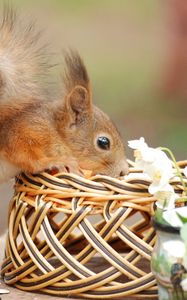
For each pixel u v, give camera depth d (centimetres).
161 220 143
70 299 148
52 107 160
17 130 158
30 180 151
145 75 270
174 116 261
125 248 156
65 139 160
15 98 159
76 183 149
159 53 275
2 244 162
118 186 148
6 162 158
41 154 158
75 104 160
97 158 161
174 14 270
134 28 287
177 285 143
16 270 151
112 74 271
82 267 148
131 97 266
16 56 160
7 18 162
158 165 147
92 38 283
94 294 148
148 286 147
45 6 288
